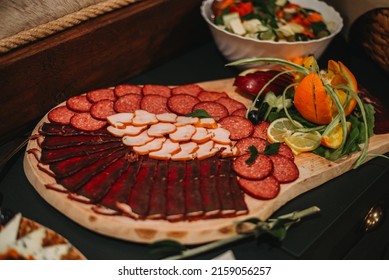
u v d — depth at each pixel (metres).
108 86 1.29
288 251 0.94
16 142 1.08
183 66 1.44
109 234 0.92
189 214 0.91
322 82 1.09
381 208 1.19
